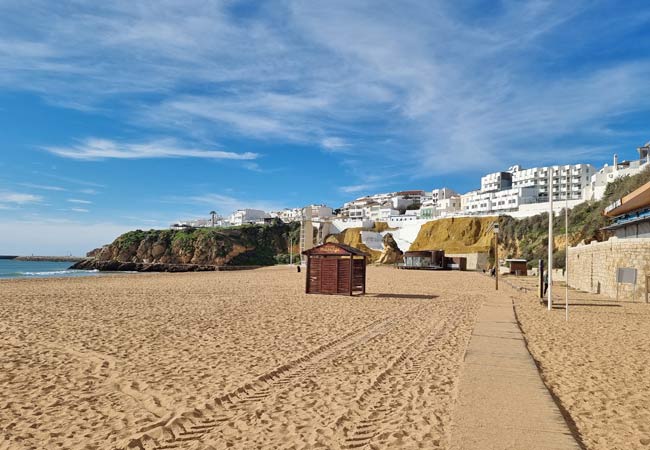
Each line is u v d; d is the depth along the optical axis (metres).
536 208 99.56
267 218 166.88
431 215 138.25
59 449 5.57
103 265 120.31
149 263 120.38
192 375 8.96
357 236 126.44
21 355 10.73
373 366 9.80
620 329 15.48
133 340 12.62
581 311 20.86
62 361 10.18
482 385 7.99
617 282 26.23
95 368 9.56
